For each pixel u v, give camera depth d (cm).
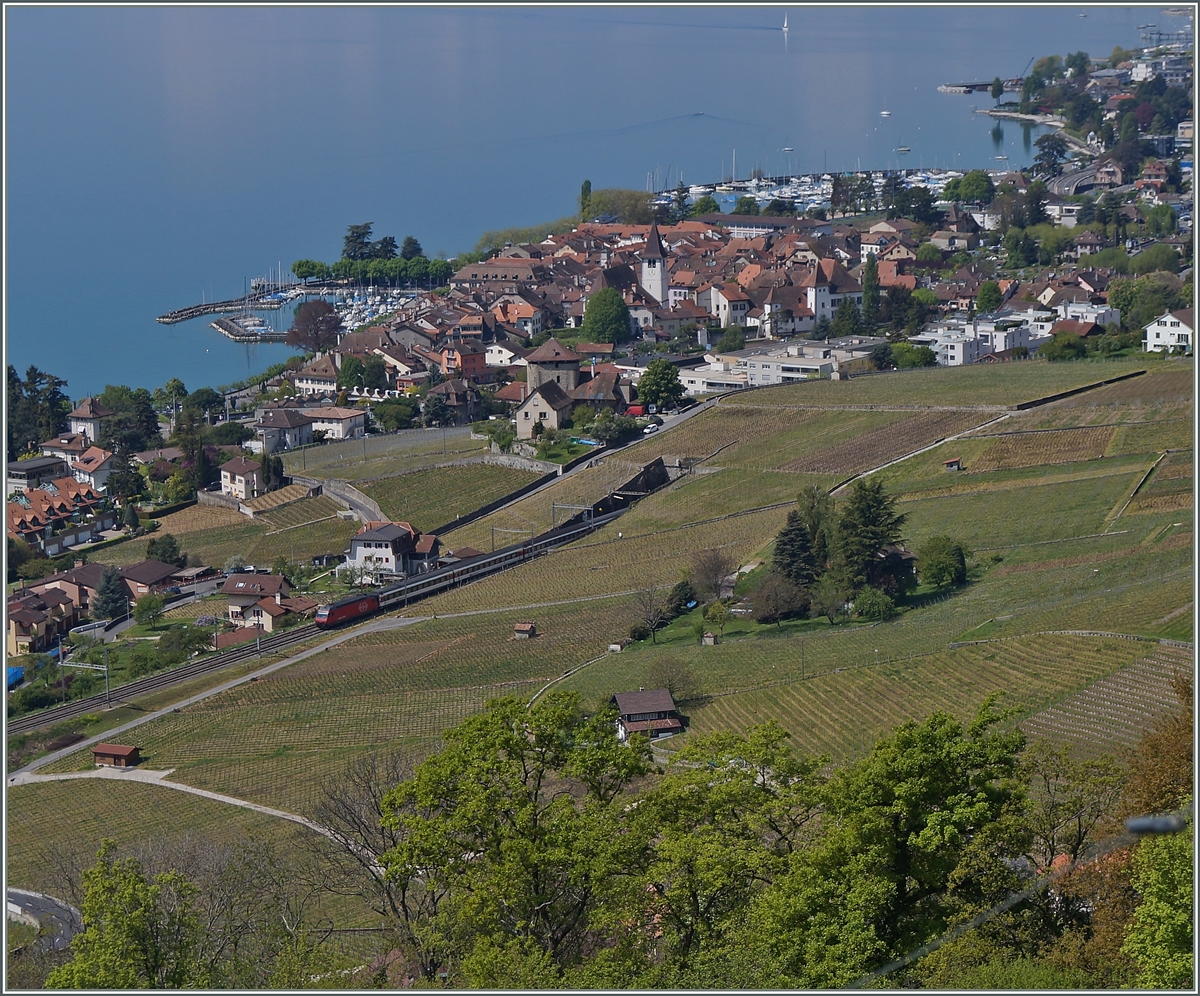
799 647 15250
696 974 6538
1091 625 13688
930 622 15350
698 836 7144
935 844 6794
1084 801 7475
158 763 14638
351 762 13825
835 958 6488
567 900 7450
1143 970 6319
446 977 7256
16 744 15362
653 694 13838
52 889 11344
